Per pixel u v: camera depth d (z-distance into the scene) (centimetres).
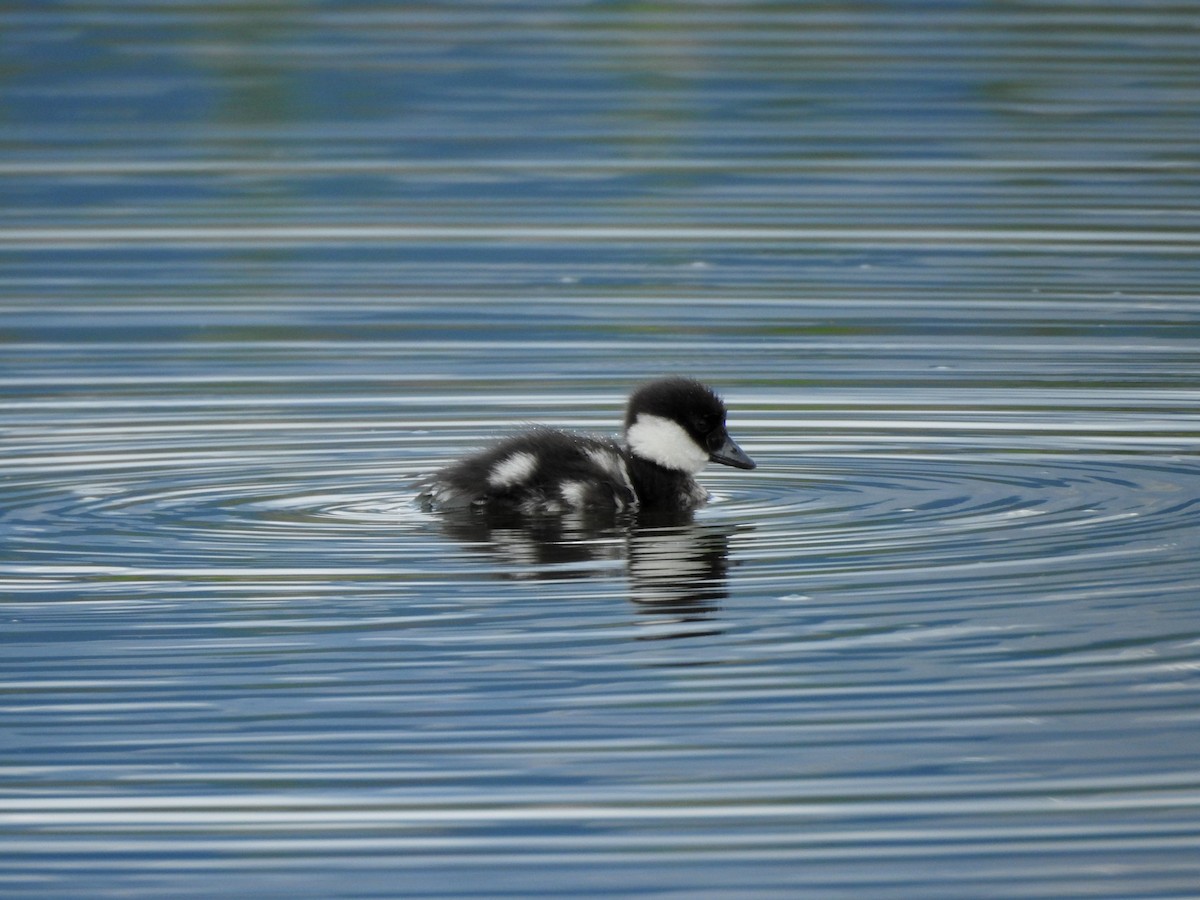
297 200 2366
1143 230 2180
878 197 2333
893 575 1148
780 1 3416
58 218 2280
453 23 3297
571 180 2434
